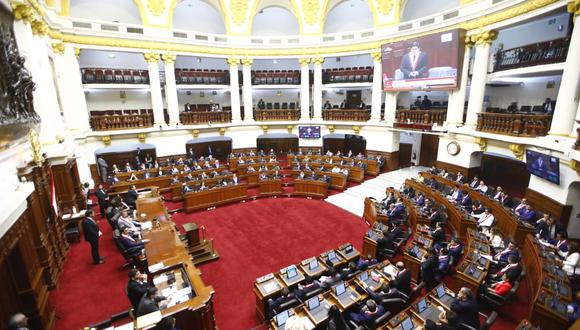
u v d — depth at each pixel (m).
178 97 22.83
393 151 18.95
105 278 8.20
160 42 17.70
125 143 17.84
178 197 14.95
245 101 21.19
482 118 12.92
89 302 7.25
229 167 19.64
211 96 24.03
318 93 20.98
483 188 12.55
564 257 7.91
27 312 5.98
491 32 12.57
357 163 18.20
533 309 5.81
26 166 6.92
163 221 9.46
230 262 9.59
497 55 13.43
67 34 15.14
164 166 17.52
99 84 17.53
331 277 7.27
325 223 12.43
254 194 15.98
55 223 8.84
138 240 8.74
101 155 18.72
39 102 9.58
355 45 19.02
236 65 20.33
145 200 11.46
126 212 10.38
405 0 17.14
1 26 6.68
